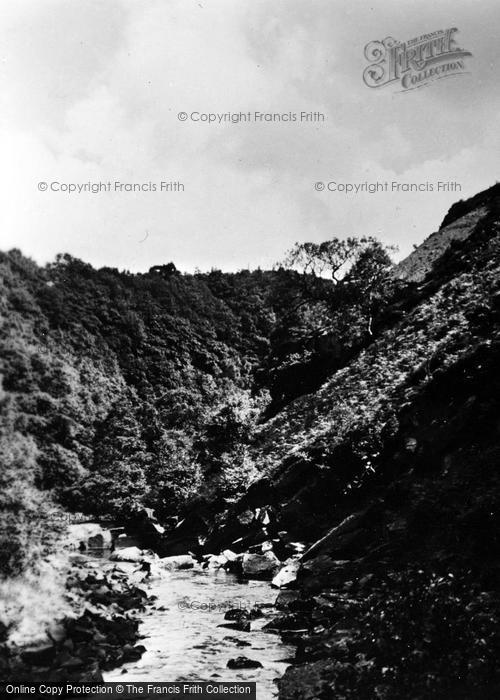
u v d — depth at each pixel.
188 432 47.72
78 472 34.19
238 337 96.94
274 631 12.69
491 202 45.31
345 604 11.95
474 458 14.34
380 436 20.33
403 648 8.88
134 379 74.56
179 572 20.95
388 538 13.85
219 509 27.94
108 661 10.75
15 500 14.57
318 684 8.81
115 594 15.33
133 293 88.25
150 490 37.44
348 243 45.94
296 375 41.44
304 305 52.53
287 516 21.70
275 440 32.78
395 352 29.17
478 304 24.31
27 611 11.60
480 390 17.05
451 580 10.00
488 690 7.52
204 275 105.44
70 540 24.58
